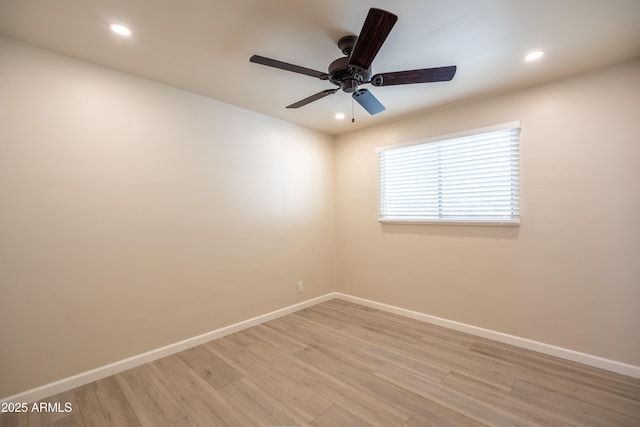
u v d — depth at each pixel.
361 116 3.36
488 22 1.71
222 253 2.94
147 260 2.44
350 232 4.03
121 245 2.31
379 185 3.69
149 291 2.45
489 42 1.92
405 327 3.12
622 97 2.18
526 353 2.53
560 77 2.41
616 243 2.22
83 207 2.14
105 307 2.23
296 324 3.23
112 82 2.27
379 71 2.31
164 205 2.54
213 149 2.88
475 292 2.92
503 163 2.72
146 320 2.44
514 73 2.34
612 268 2.24
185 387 2.08
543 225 2.52
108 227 2.25
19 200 1.90
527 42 1.92
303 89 2.66
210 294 2.85
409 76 1.91
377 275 3.73
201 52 2.05
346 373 2.25
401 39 1.88
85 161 2.15
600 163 2.27
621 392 1.98
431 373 2.23
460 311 3.02
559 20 1.69
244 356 2.52
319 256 3.99
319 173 3.99
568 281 2.42
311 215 3.88
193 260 2.72
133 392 2.03
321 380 2.16
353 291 4.01
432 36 1.85
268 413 1.82
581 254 2.36
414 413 1.80
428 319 3.24
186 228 2.68
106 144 2.24
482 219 2.84
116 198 2.29
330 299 4.14
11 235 1.87
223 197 2.95
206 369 2.31
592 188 2.31
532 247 2.58
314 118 3.46
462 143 2.97
